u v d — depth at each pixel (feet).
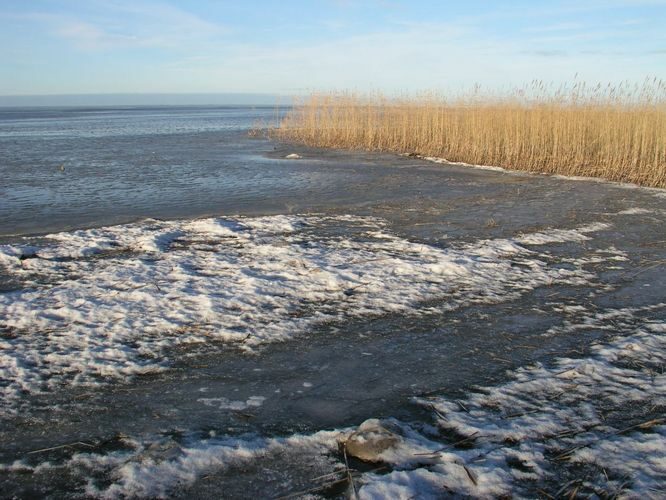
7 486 11.38
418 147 82.64
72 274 25.02
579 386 15.52
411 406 14.56
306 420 13.91
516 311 21.38
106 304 21.25
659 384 15.60
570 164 60.64
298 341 18.49
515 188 50.62
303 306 21.47
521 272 25.99
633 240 32.14
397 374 16.35
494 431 13.25
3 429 13.42
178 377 16.06
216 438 13.07
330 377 16.15
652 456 12.32
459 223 36.35
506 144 65.87
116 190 48.85
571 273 26.02
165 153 80.18
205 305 21.20
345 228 34.76
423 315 20.85
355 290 23.21
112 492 11.19
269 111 356.18
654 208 41.37
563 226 35.55
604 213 39.60
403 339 18.78
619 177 55.16
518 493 11.13
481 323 20.20
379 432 12.53
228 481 11.53
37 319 19.83
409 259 27.50
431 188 50.62
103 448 12.71
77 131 127.54
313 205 42.70
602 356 17.34
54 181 53.42
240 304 21.43
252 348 17.94
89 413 14.16
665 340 18.56
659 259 28.32
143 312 20.52
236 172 60.54
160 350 17.70
